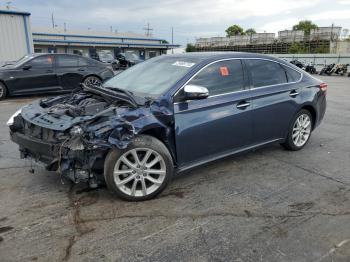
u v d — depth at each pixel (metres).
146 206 3.60
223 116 4.21
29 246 2.89
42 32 42.75
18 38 16.92
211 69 4.27
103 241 2.97
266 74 4.86
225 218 3.39
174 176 3.98
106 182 3.55
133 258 2.76
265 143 4.92
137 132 3.44
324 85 5.79
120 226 3.21
